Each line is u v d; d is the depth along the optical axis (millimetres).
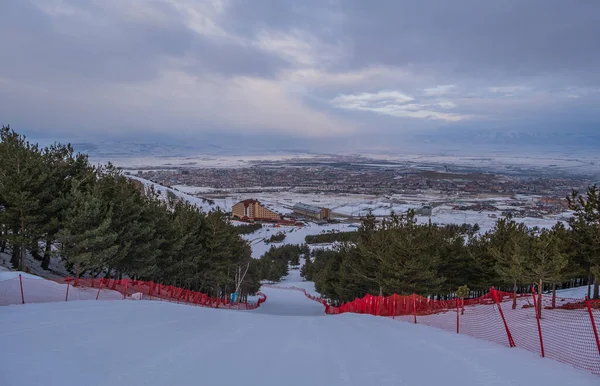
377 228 32281
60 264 29172
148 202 30172
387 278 25406
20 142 24656
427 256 24688
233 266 40188
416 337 11023
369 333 12000
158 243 26766
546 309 16141
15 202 19953
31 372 5629
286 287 74625
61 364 6117
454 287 27781
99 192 23047
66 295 15422
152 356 7035
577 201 18594
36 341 7547
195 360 6957
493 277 25047
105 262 22062
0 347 6898
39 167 22031
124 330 9469
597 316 12734
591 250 18047
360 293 33844
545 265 14867
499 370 6953
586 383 6234
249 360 7270
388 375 6484
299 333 11711
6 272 17984
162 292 24578
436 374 6609
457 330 12352
